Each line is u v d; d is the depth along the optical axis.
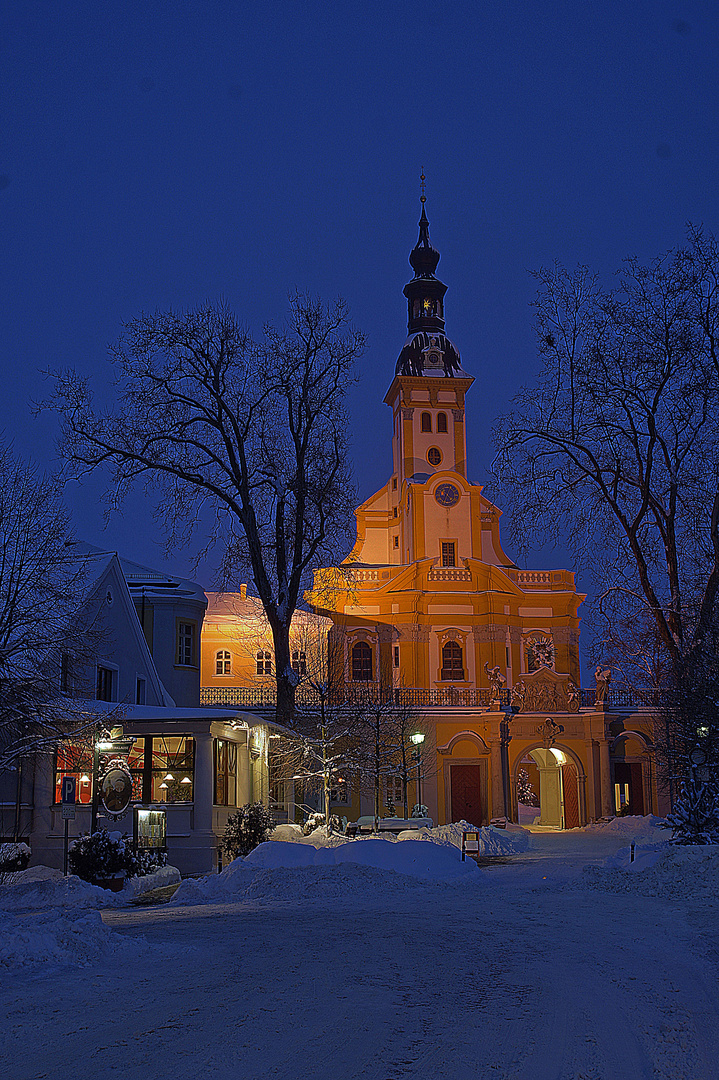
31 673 24.98
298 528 41.75
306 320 42.44
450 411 69.88
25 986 10.15
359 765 43.25
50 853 29.47
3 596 25.19
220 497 41.44
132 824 30.09
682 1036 8.34
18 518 26.62
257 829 29.38
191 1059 7.36
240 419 41.75
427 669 61.47
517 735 52.25
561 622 63.31
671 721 31.88
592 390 34.41
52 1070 7.13
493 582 62.75
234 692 53.22
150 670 39.91
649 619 35.41
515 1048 7.80
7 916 14.80
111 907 20.91
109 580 36.34
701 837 25.19
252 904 19.84
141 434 40.28
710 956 12.52
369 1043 7.83
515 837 39.62
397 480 70.94
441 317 73.50
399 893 21.17
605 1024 8.72
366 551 71.12
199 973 10.90
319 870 22.45
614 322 34.44
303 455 42.31
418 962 11.73
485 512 68.88
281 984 10.23
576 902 19.28
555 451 35.78
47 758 29.97
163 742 35.00
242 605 64.19
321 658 49.53
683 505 33.84
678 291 33.66
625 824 48.16
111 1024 8.51
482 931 14.84
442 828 37.78
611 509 35.50
